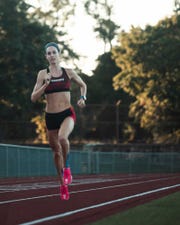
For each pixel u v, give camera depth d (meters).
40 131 68.25
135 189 17.69
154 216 10.30
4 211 11.02
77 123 81.56
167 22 68.38
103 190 17.27
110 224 9.21
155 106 68.38
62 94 12.00
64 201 13.11
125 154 55.44
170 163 59.81
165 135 71.19
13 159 35.03
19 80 55.03
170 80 66.94
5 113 58.41
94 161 49.94
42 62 55.84
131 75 68.88
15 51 54.62
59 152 12.37
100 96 96.88
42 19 73.69
